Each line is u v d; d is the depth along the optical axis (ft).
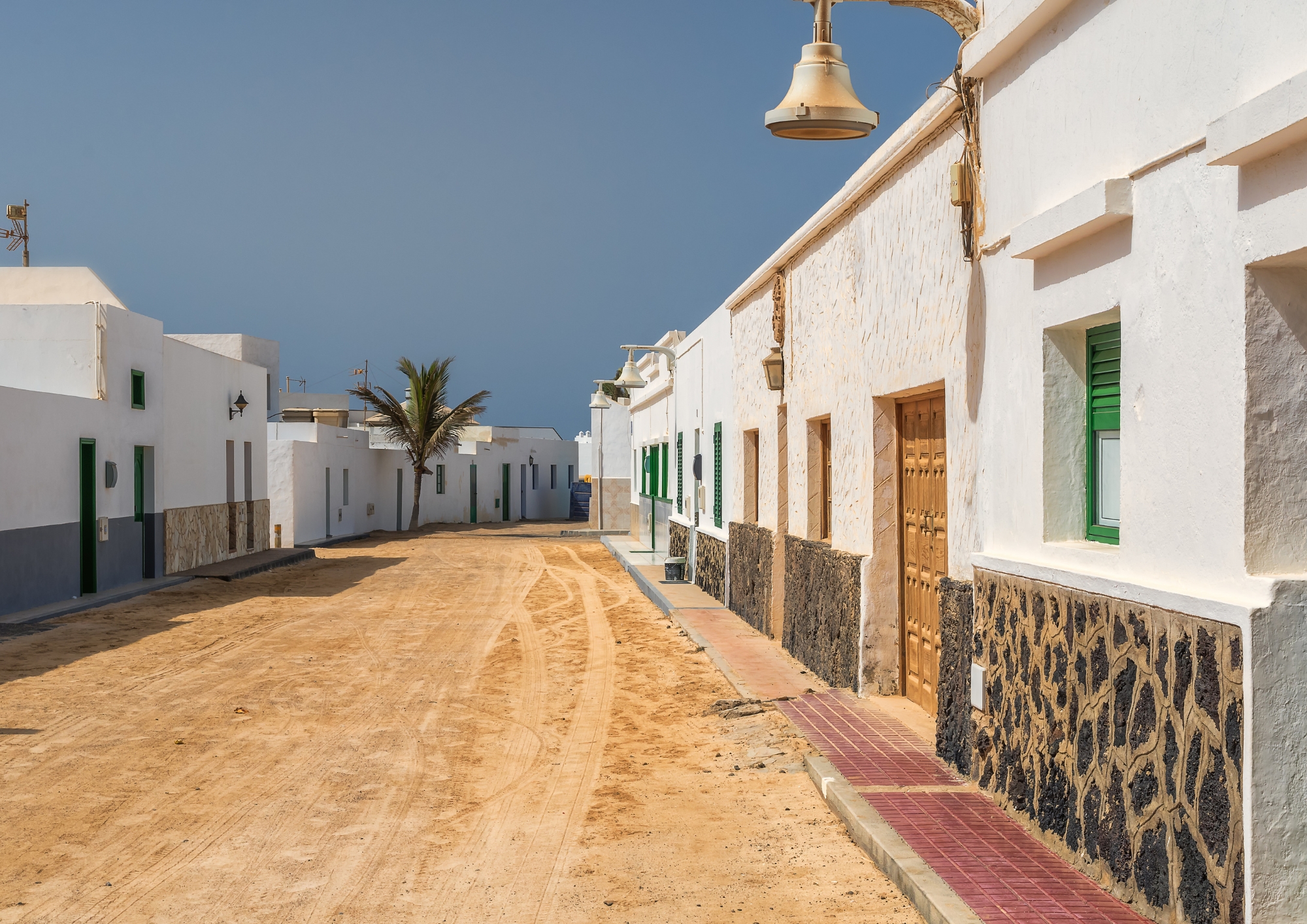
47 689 36.17
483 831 21.79
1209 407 14.60
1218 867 13.79
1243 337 13.83
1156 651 15.33
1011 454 21.04
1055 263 19.01
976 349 23.15
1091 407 19.25
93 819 22.53
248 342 137.18
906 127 26.99
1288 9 12.93
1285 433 13.88
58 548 56.13
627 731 30.55
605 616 56.85
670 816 22.53
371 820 22.50
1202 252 14.73
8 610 51.29
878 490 31.60
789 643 41.32
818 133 21.31
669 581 69.77
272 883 18.95
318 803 23.70
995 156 21.77
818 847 20.22
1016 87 20.74
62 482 56.49
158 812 23.04
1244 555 13.83
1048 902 16.20
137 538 67.05
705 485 64.59
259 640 47.62
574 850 20.57
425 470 144.56
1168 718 15.02
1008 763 20.70
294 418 133.80
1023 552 20.47
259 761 27.22
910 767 24.32
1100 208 16.52
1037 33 19.75
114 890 18.58
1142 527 16.31
